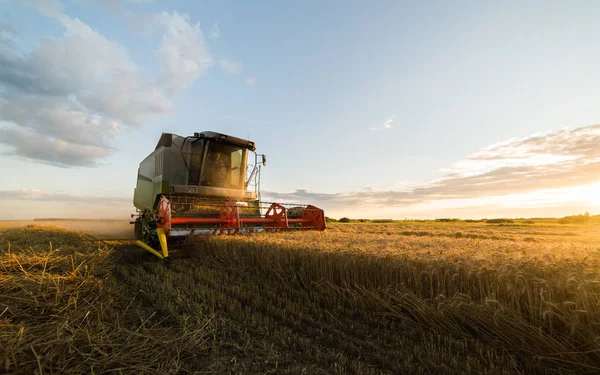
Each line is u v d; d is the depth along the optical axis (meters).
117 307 4.14
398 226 17.58
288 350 3.14
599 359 2.59
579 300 2.75
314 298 4.57
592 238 9.52
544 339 2.84
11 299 3.40
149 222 9.15
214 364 2.87
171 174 10.00
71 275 4.23
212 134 10.11
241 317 3.84
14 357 2.46
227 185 10.74
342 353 3.05
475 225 18.50
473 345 3.11
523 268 3.24
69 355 2.67
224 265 6.68
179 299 4.41
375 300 4.16
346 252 4.69
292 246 5.47
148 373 2.61
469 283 3.48
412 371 2.70
